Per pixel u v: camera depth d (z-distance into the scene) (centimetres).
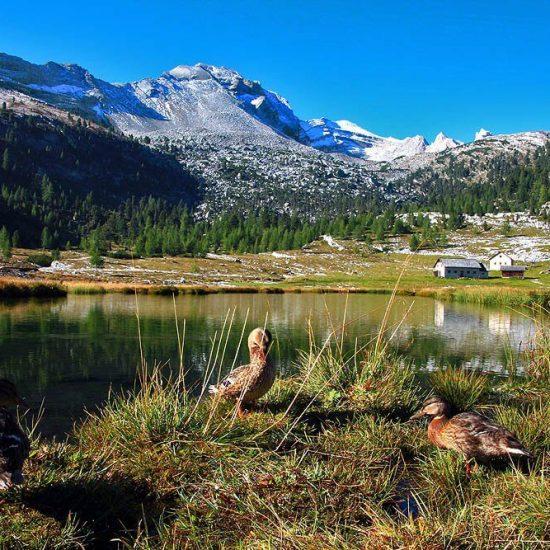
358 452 680
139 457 632
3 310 3641
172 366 1698
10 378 1505
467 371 1590
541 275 12138
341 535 462
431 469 646
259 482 571
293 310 4181
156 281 8656
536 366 1260
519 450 615
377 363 1019
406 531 446
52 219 17525
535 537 428
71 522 513
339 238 18362
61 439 940
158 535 512
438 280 10388
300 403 904
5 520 502
